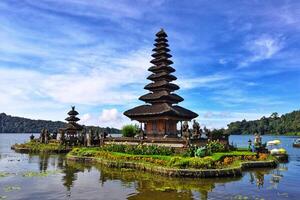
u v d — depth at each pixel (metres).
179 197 23.22
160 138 45.00
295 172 36.56
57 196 23.41
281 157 52.53
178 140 42.03
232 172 32.56
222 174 31.92
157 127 53.69
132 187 26.80
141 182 29.12
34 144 72.12
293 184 28.58
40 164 43.47
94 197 23.11
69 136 73.12
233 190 25.77
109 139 53.09
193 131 51.62
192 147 40.66
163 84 55.59
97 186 27.27
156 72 59.50
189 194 24.19
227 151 46.78
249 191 25.45
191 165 32.84
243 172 35.94
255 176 33.12
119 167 38.91
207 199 22.69
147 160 37.72
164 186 27.25
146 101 57.12
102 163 42.31
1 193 24.38
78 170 37.12
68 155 50.22
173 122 54.88
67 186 27.23
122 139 50.84
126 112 55.94
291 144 123.75
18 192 24.75
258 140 49.53
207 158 34.31
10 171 36.47
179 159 34.16
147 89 58.56
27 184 28.16
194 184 28.22
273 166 41.66
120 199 22.55
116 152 45.84
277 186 27.58
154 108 53.62
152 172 34.53
